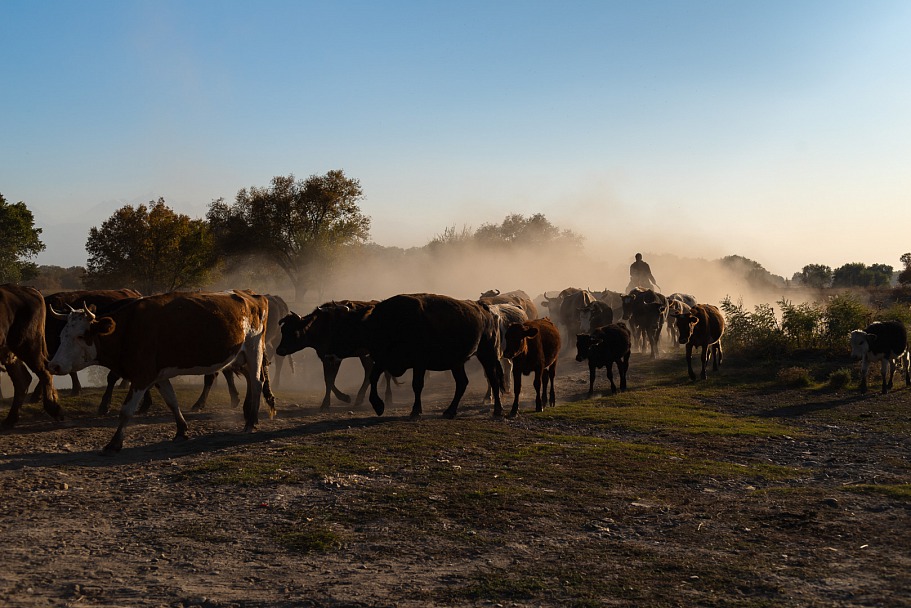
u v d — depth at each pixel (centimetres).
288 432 1230
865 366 1727
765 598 544
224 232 6456
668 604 538
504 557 650
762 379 1936
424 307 1359
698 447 1137
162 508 805
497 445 1118
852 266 9631
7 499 838
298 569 625
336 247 6303
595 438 1186
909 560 613
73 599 561
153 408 1508
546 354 1493
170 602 557
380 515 768
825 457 1066
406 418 1382
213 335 1182
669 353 2614
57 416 1328
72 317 1102
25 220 7044
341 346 1536
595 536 705
